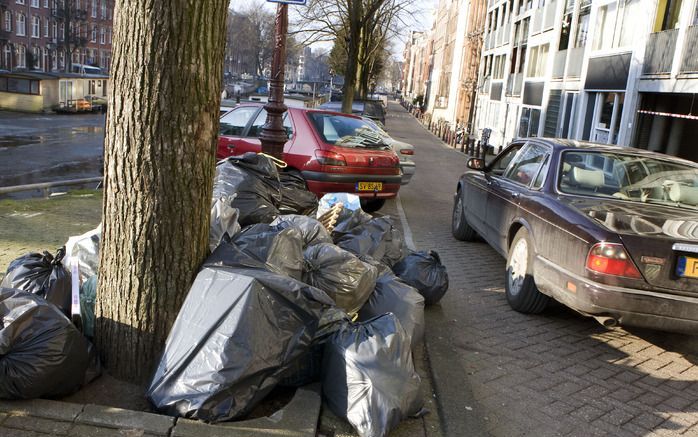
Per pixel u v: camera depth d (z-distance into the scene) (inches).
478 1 2105.1
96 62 2844.5
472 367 165.3
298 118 346.6
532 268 203.2
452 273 261.6
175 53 119.2
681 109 748.6
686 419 144.9
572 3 1072.8
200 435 108.5
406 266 206.7
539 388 155.8
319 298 123.3
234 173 200.5
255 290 117.0
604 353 183.2
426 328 189.6
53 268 150.8
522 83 1395.2
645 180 217.8
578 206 193.5
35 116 1416.1
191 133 124.1
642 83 762.8
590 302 168.4
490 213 266.2
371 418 117.2
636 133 786.2
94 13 2787.9
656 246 163.9
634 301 163.2
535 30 1305.4
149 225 124.3
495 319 206.2
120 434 108.1
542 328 200.8
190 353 114.0
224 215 162.1
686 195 212.7
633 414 145.6
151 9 117.0
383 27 1350.9
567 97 1065.5
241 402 113.4
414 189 552.4
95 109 1689.2
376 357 121.8
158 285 126.4
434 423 132.8
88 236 159.6
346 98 839.1
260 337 114.8
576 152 228.5
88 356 122.3
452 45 2728.8
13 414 110.8
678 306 162.6
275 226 167.8
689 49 659.4
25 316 113.0
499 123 1608.0
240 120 371.9
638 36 787.4
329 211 213.0
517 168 259.0
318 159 329.4
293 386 132.2
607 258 165.6
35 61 2434.8
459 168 828.6
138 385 128.8
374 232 212.2
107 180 127.3
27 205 338.0
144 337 127.5
